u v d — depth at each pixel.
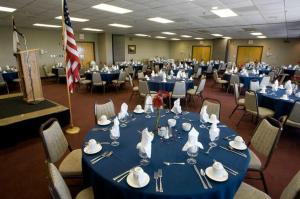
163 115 2.61
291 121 3.20
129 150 1.72
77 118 4.42
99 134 2.02
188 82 5.48
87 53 12.41
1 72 7.18
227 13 5.77
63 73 9.00
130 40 15.03
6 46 9.00
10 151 3.05
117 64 11.22
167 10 5.39
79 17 6.57
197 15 6.05
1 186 2.29
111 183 1.32
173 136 2.00
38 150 3.09
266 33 10.98
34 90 4.46
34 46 9.97
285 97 3.65
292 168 2.65
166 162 1.54
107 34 12.25
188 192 1.23
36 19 6.98
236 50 15.58
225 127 2.24
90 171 1.50
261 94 3.98
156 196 1.23
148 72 12.16
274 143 1.88
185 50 18.38
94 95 6.73
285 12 5.43
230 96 6.84
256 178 2.31
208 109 2.87
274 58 14.11
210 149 1.75
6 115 3.59
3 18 6.79
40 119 3.58
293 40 13.25
